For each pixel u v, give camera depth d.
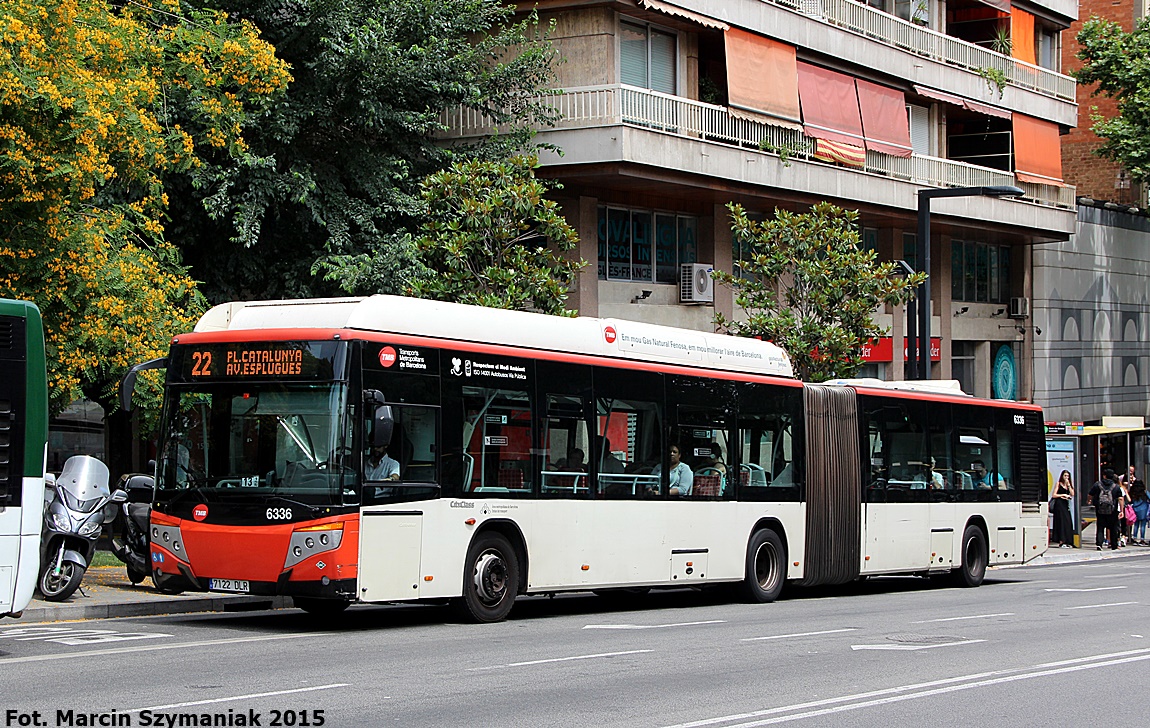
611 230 30.12
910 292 28.31
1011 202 40.78
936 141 39.66
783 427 20.47
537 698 9.87
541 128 28.16
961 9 42.53
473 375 15.29
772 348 20.84
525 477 15.90
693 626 15.70
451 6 25.62
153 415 19.48
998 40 41.97
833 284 27.53
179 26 21.38
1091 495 36.38
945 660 12.60
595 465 16.89
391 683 10.45
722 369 19.58
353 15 24.69
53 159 16.34
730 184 30.58
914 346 30.06
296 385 14.05
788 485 20.44
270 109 23.98
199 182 22.89
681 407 18.42
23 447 12.02
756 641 14.00
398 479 14.27
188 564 14.23
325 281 24.17
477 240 22.84
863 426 22.08
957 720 9.38
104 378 19.84
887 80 36.34
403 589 14.25
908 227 39.19
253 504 13.93
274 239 25.17
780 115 32.12
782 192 32.16
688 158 28.98
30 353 12.15
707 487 18.78
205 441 14.41
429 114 25.42
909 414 23.14
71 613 15.70
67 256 17.23
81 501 16.53
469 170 23.56
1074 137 52.91
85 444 26.03
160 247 21.02
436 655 12.32
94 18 18.42
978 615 17.64
